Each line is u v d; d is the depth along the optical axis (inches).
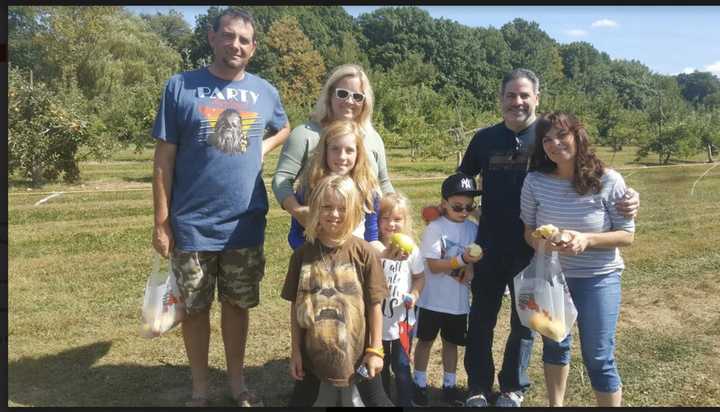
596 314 103.9
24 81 461.4
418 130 677.9
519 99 114.5
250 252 114.9
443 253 119.4
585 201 102.7
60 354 142.9
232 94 110.7
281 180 111.1
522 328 117.2
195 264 111.4
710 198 395.2
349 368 96.0
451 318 120.0
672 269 220.8
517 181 116.3
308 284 97.2
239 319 118.9
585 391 125.8
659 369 134.8
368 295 97.9
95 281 203.8
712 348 147.0
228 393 124.2
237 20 107.3
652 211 344.5
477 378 118.4
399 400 108.7
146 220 314.7
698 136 707.4
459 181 120.0
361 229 109.7
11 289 192.7
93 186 450.0
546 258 105.5
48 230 284.5
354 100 112.0
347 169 105.0
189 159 109.4
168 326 112.0
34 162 441.1
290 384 129.6
